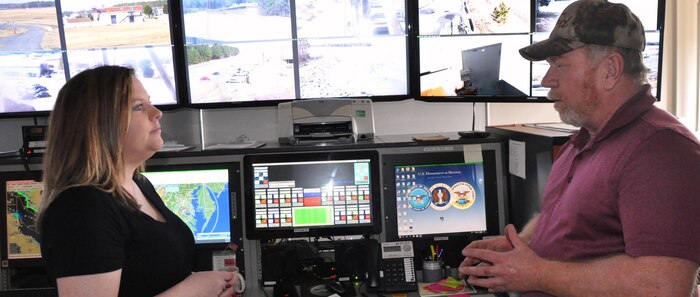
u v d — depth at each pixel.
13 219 2.12
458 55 2.39
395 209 2.13
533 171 1.98
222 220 2.12
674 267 1.09
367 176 2.12
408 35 2.54
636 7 1.88
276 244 2.07
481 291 1.95
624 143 1.22
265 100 2.57
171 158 2.11
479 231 2.15
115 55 2.49
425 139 2.18
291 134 2.28
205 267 2.11
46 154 1.29
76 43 2.48
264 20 2.52
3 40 2.47
